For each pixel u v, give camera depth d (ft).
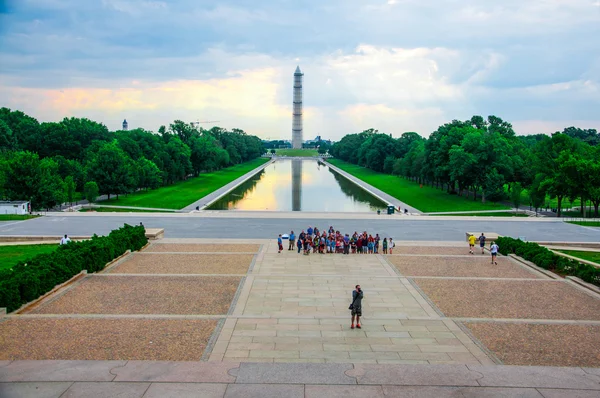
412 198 379.55
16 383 60.03
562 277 128.77
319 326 88.12
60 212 276.41
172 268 136.36
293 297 107.55
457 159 351.46
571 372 65.46
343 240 164.14
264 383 61.05
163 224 233.76
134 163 391.04
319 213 278.67
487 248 173.68
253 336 82.23
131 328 84.69
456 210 314.96
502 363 72.02
